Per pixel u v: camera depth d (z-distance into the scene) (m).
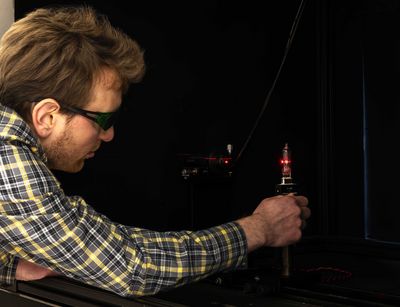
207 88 1.77
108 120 1.05
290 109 1.92
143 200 1.67
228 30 1.81
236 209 1.79
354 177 1.92
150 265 0.99
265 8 1.87
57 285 1.22
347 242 1.64
